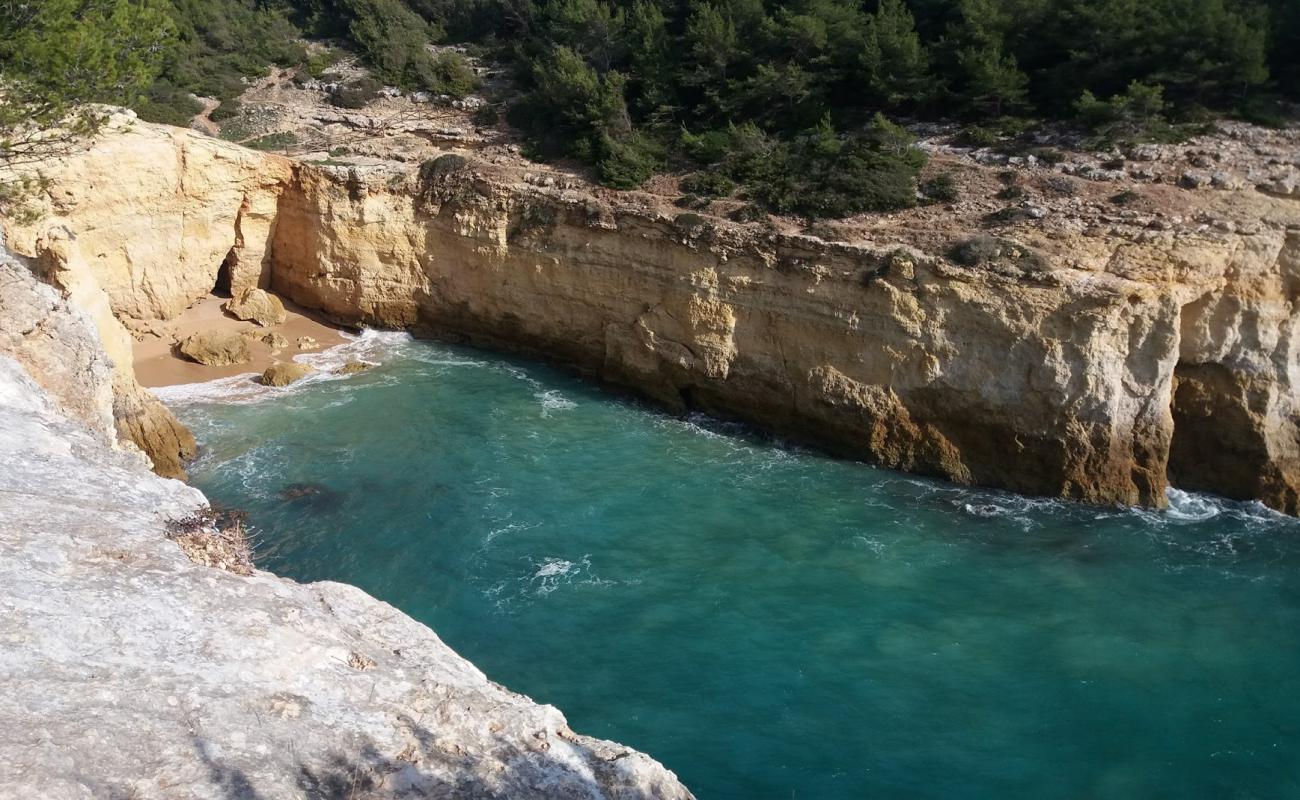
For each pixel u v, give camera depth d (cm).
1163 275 2892
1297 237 2861
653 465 3108
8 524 1138
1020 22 3997
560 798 1016
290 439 3164
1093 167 3450
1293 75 3794
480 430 3297
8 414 1488
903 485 3039
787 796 1767
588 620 2273
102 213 3644
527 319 3944
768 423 3406
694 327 3484
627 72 4600
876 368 3169
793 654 2169
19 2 2306
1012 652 2197
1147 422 2897
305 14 6088
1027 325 2948
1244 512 2888
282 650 1091
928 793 1781
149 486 1429
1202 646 2233
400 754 1014
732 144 3959
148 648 1025
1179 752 1898
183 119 4531
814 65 4228
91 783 848
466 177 4006
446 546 2562
